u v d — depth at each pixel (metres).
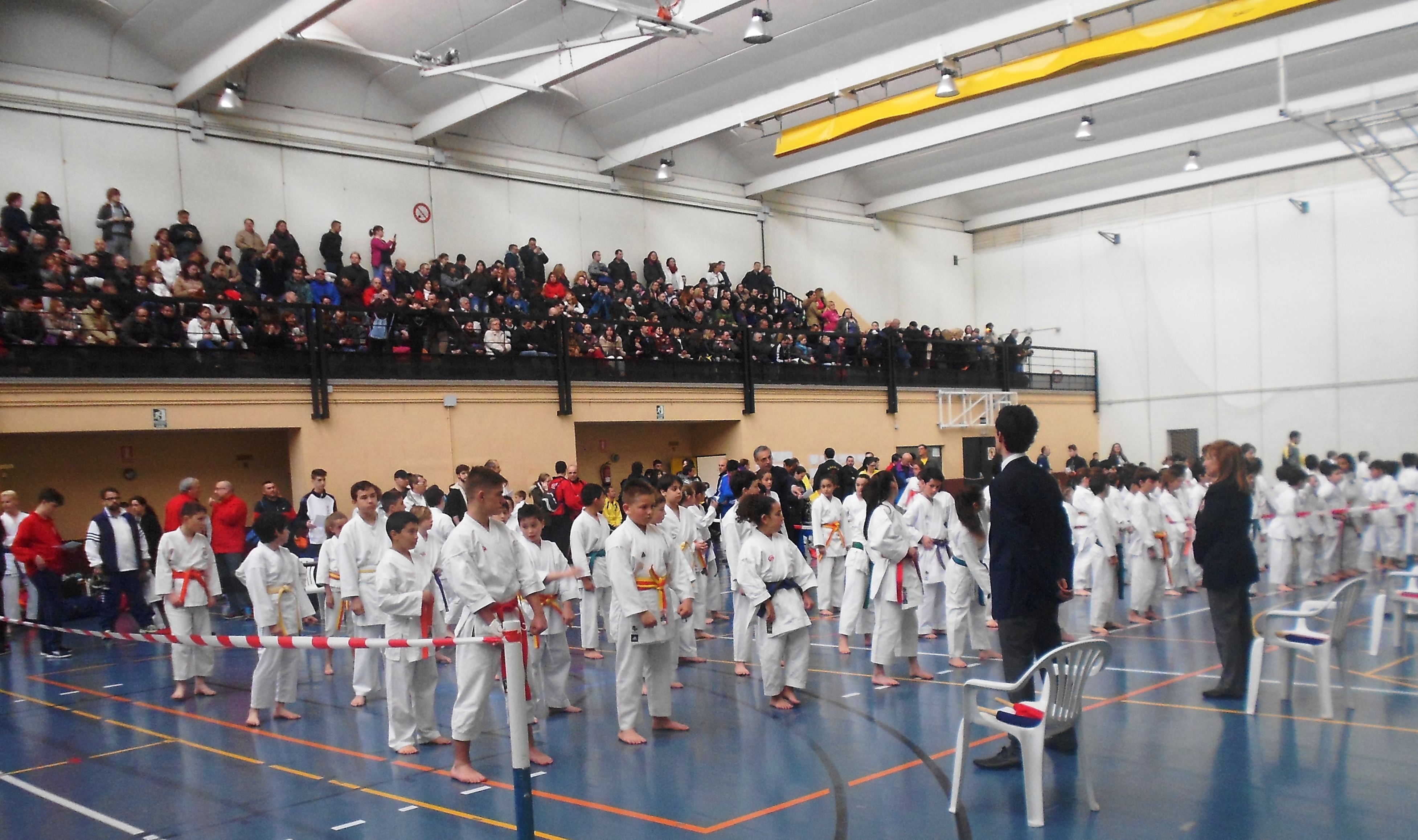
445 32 16.62
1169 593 13.47
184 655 9.21
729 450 20.45
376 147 18.64
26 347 12.53
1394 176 22.98
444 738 7.33
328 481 14.79
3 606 12.05
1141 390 27.03
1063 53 16.12
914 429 23.50
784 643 7.89
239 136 17.05
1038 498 6.04
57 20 15.27
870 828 5.15
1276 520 13.16
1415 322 22.77
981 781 5.88
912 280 28.28
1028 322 29.09
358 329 15.34
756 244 24.70
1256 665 7.01
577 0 13.17
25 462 14.16
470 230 19.86
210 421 13.84
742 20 17.17
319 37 16.06
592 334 18.48
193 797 6.22
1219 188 25.72
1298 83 19.95
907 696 8.16
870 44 17.50
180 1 14.77
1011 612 6.02
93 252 15.38
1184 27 15.08
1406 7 15.89
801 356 21.56
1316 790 5.43
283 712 8.30
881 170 25.94
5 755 7.43
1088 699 7.71
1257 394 25.06
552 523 13.74
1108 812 5.25
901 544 8.54
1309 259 24.30
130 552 11.97
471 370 16.38
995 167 24.52
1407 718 6.80
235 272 15.92
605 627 11.89
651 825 5.34
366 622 8.27
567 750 6.93
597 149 21.81
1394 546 14.85
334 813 5.79
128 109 15.93
